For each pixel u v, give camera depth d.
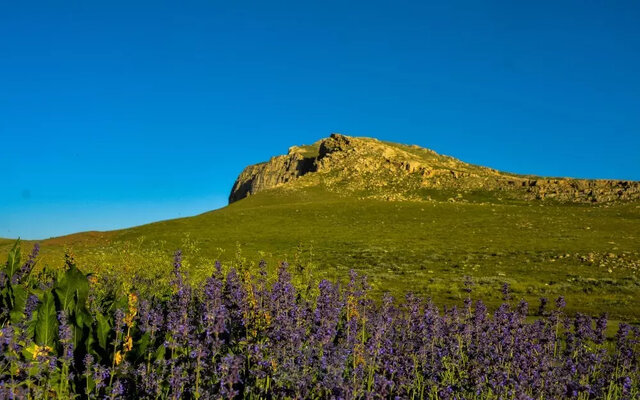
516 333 8.09
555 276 45.97
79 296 6.41
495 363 7.01
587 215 99.75
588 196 133.62
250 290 7.70
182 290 7.51
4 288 7.51
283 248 65.12
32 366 5.42
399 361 6.81
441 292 35.28
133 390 5.84
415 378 6.85
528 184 152.25
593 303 31.28
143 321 6.45
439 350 7.88
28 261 9.35
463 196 144.25
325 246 67.12
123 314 6.02
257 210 106.56
